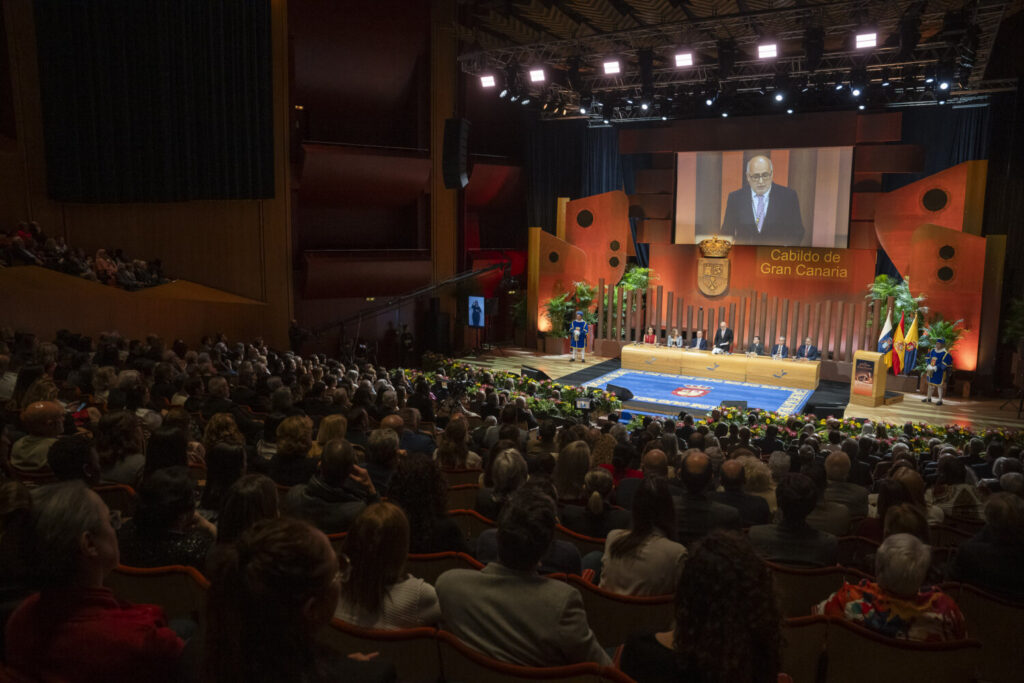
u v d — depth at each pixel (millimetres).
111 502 4305
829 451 9461
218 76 17844
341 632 2551
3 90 16062
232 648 1480
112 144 16875
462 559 3352
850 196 21562
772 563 3902
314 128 21172
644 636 2088
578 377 21094
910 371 20062
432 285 23500
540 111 24078
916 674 2836
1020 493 5527
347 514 3854
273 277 19812
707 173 23422
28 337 10523
